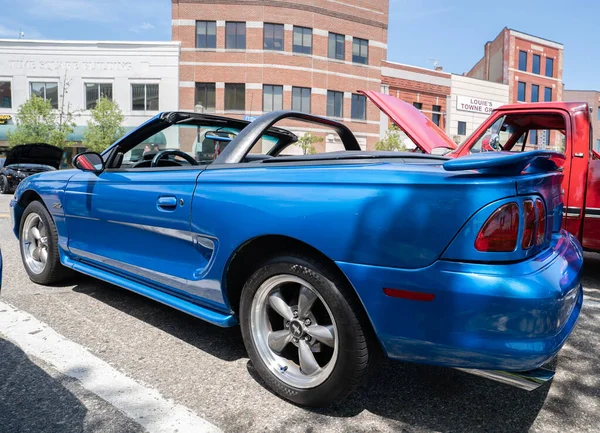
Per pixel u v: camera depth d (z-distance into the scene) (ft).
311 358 6.64
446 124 98.07
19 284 12.93
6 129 82.07
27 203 13.58
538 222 5.87
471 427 6.34
